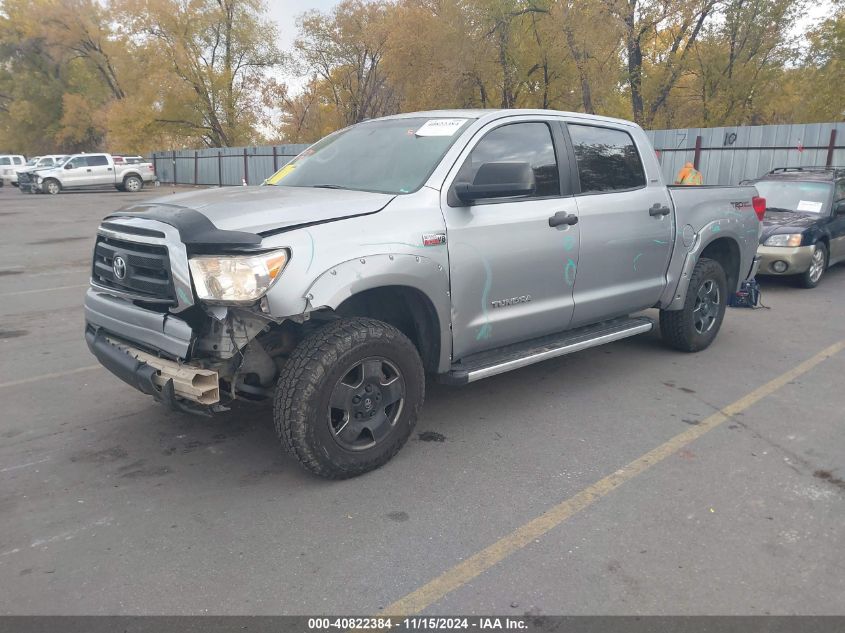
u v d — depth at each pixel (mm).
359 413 3652
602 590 2766
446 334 3947
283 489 3617
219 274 3186
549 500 3500
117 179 34500
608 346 6406
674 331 5957
